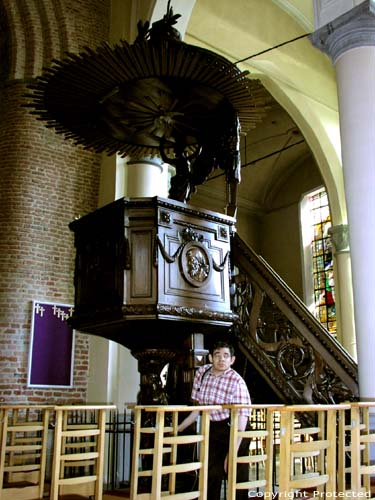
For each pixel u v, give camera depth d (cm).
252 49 1268
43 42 1042
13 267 930
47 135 1005
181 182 693
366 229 623
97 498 458
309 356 662
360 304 610
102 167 1046
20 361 900
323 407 339
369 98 655
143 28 638
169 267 561
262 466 905
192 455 617
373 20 671
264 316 717
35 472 668
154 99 637
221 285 611
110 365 931
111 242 572
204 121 677
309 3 1268
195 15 1152
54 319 945
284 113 1766
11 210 955
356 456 353
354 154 646
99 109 660
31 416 879
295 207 2030
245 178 2056
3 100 1024
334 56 700
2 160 988
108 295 561
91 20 1081
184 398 620
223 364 504
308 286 1922
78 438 813
